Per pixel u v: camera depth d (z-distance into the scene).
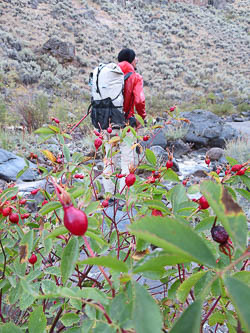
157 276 0.70
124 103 3.05
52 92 13.93
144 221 0.41
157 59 24.89
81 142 6.70
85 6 27.83
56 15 23.58
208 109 15.69
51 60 16.61
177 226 0.41
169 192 1.17
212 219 0.79
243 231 0.44
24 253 0.79
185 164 6.31
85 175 1.34
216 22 35.62
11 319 1.15
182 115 9.27
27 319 1.21
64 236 0.98
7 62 14.55
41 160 5.45
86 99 14.55
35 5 23.52
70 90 14.64
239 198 3.55
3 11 20.59
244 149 6.30
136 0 35.12
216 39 31.39
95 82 2.99
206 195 0.47
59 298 1.20
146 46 26.52
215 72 24.83
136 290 0.45
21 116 9.24
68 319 0.91
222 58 27.84
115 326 0.53
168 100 17.34
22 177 4.34
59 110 10.16
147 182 1.24
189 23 33.94
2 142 6.05
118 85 2.93
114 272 0.71
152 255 0.47
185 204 0.91
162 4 37.22
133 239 1.07
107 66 2.99
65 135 1.39
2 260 1.04
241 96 18.86
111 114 2.94
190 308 0.41
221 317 0.94
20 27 19.59
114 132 2.97
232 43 30.95
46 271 0.98
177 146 7.22
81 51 20.30
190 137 7.93
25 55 16.22
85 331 0.65
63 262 0.70
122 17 30.55
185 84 21.80
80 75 17.23
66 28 22.72
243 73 25.38
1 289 0.99
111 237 1.13
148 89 19.47
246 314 0.38
